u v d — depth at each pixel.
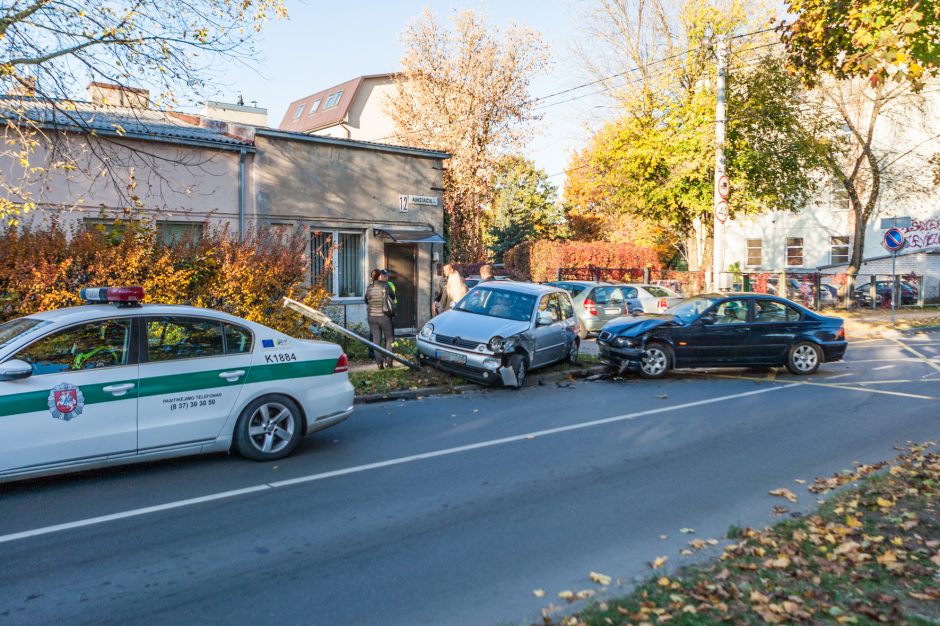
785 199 28.55
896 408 10.02
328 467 6.86
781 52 26.86
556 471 6.83
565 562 4.66
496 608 3.98
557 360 12.98
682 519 5.50
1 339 6.09
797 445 7.89
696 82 28.39
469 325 11.50
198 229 14.12
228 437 6.78
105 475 6.49
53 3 9.60
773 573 4.20
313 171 15.61
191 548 4.83
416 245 17.62
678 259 47.25
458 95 31.89
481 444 7.85
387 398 10.48
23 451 5.65
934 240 35.72
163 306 6.63
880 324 23.69
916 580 4.02
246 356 6.88
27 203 10.12
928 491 5.66
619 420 9.18
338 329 10.62
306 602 4.05
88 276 9.95
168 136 13.45
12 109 10.15
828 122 28.20
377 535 5.12
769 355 13.21
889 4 6.72
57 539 4.96
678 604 3.78
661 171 29.23
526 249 31.44
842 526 4.91
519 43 32.41
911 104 28.98
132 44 10.05
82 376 5.96
